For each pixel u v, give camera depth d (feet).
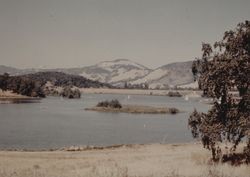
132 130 338.34
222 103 105.91
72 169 100.58
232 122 103.96
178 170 74.84
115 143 254.88
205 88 105.50
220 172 70.95
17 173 71.51
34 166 112.98
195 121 109.91
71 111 558.56
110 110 579.07
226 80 102.73
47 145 236.02
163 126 379.76
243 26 104.27
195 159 114.73
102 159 138.21
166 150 172.04
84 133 305.53
